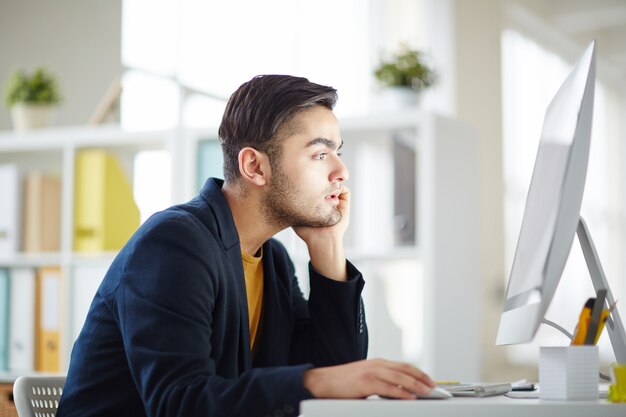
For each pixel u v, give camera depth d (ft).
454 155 13.79
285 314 6.47
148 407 4.95
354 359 6.35
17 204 14.16
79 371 5.65
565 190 4.52
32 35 16.96
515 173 24.79
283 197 5.88
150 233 5.40
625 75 32.14
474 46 22.24
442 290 13.24
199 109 17.92
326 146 5.89
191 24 17.76
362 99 19.97
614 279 31.55
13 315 13.99
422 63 14.57
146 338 5.05
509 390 5.45
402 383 4.54
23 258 14.06
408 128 13.57
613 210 31.99
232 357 5.66
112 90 15.11
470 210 14.17
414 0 21.25
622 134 32.30
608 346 27.25
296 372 4.66
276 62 18.85
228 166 6.02
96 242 13.91
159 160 14.66
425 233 13.09
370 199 16.15
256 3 18.71
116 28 17.02
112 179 14.15
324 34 19.65
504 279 23.09
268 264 6.35
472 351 13.99
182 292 5.19
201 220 5.66
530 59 26.66
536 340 25.75
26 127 14.96
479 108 22.27
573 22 28.53
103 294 5.56
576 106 4.69
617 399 4.35
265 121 5.81
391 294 13.84
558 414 4.13
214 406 4.71
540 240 4.78
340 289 6.33
